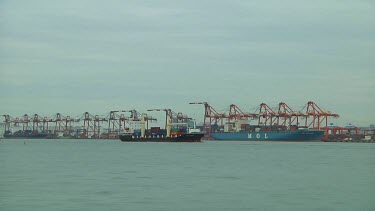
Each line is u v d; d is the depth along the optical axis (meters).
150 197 50.88
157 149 180.75
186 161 108.50
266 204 47.16
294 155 137.88
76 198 50.12
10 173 77.81
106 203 47.22
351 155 140.62
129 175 74.19
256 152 156.38
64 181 65.50
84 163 102.31
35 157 127.81
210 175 74.25
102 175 74.25
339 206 46.34
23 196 51.50
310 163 103.19
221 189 57.22
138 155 136.12
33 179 68.25
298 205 46.62
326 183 63.94
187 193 53.88
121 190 56.06
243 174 76.00
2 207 45.09
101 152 157.00
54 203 47.22
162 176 72.56
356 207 45.91
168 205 46.28
